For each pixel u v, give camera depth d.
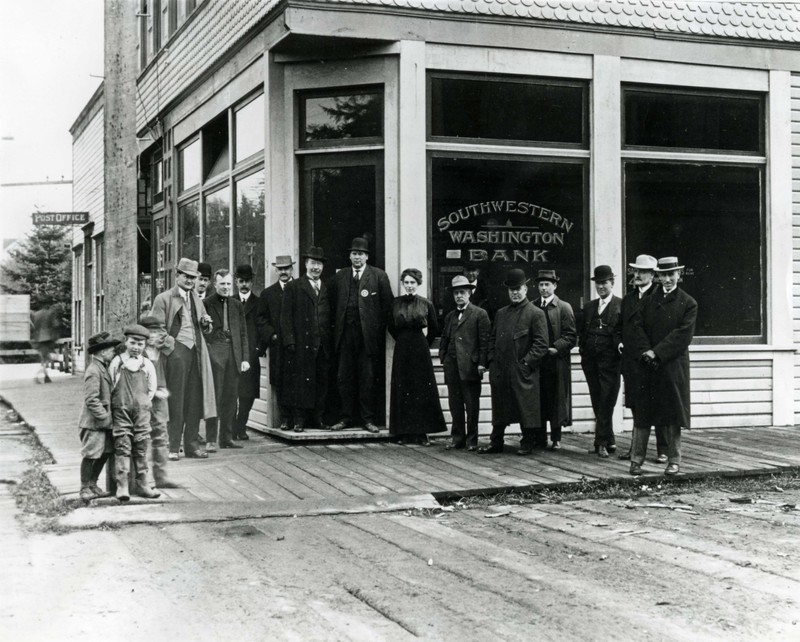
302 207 10.86
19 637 4.46
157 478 7.98
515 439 10.68
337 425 10.46
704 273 11.80
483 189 10.84
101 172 22.23
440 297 10.68
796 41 12.04
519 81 11.00
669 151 11.62
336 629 4.54
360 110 10.70
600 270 9.70
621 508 7.46
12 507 7.56
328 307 10.41
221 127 13.83
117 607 4.91
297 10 10.11
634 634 4.46
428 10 10.53
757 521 6.96
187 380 9.48
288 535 6.52
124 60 8.01
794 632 4.50
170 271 16.80
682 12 11.57
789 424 12.06
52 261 30.92
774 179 12.02
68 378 23.47
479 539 6.40
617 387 9.66
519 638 4.41
